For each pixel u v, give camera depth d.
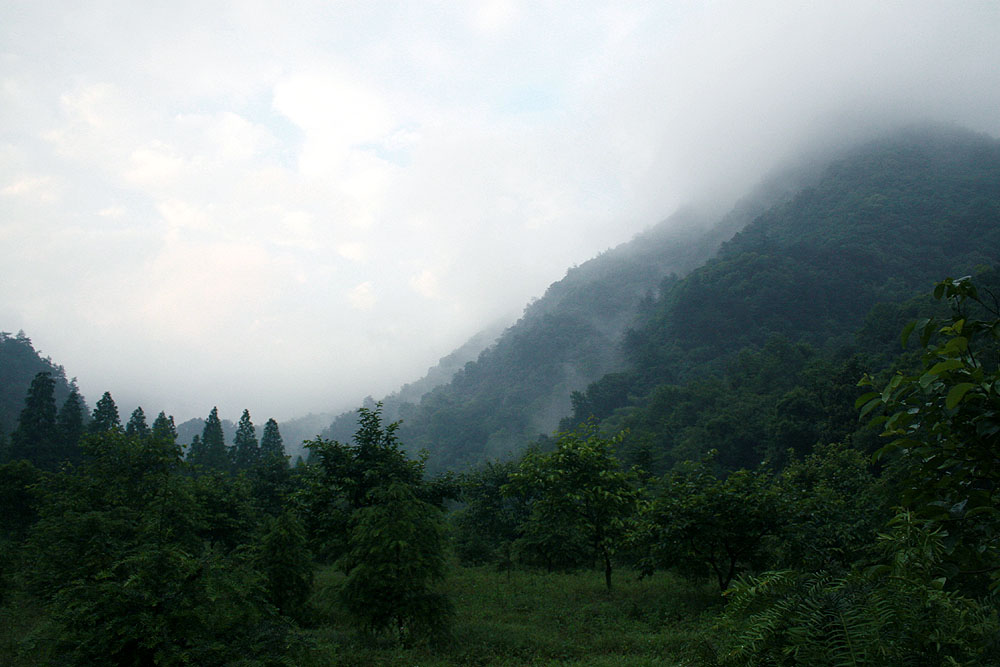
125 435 14.70
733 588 3.37
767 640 2.94
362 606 9.12
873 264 135.75
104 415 56.31
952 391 2.48
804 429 43.78
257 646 5.27
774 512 11.53
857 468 17.55
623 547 14.31
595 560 18.33
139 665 4.97
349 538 10.76
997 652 2.58
